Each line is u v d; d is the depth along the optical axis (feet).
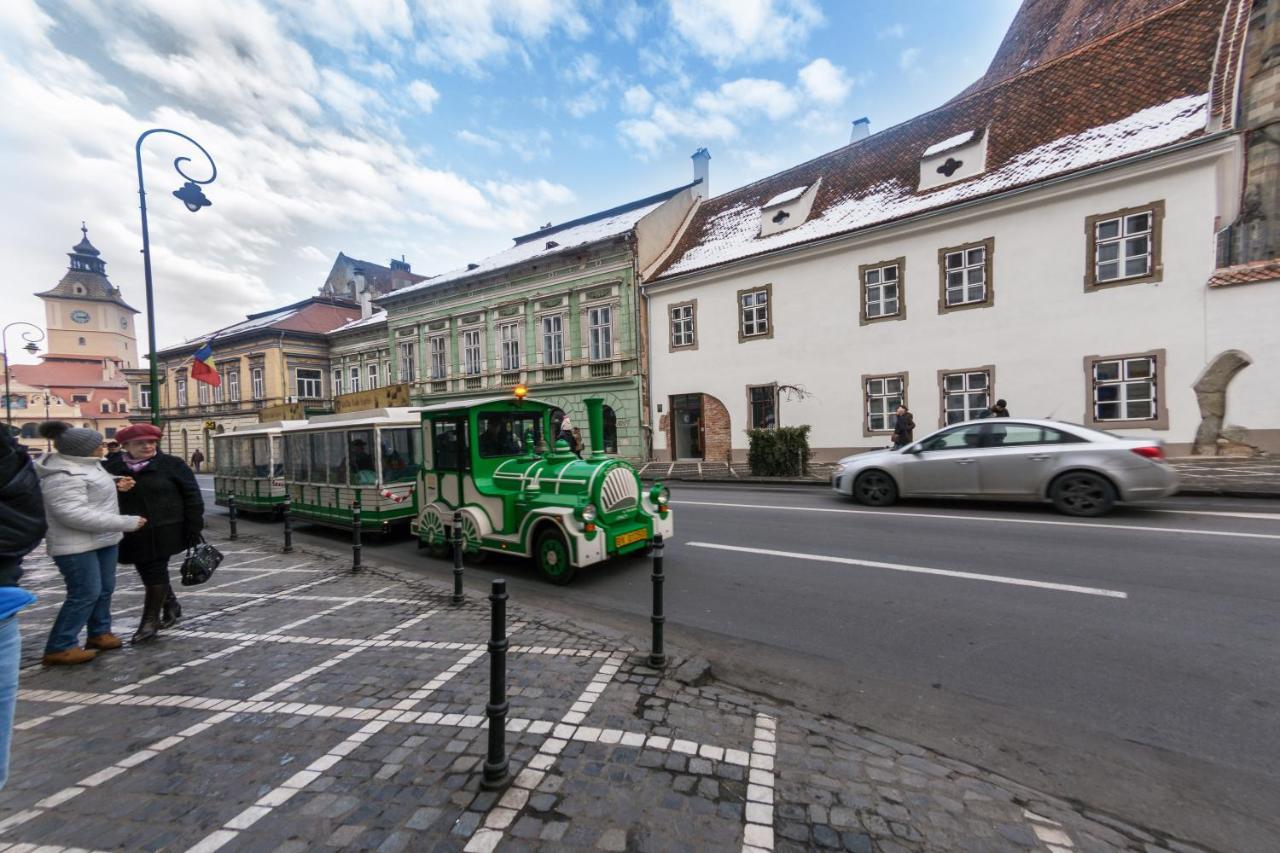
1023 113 49.96
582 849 6.95
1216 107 36.78
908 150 56.75
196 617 16.93
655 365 67.10
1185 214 37.81
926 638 13.88
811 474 47.60
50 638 13.28
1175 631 13.52
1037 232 43.21
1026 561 19.56
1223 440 37.09
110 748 9.64
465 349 85.05
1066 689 11.21
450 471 24.38
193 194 36.73
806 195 59.47
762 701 10.91
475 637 14.40
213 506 52.19
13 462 7.98
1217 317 37.09
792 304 56.29
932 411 48.57
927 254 48.34
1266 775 8.45
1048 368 43.06
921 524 26.22
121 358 243.60
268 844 7.18
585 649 13.39
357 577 21.65
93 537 13.56
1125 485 25.34
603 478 20.38
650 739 9.39
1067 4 72.02
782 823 7.37
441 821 7.51
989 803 7.79
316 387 111.24
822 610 16.10
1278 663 11.82
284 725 10.23
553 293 73.97
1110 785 8.34
